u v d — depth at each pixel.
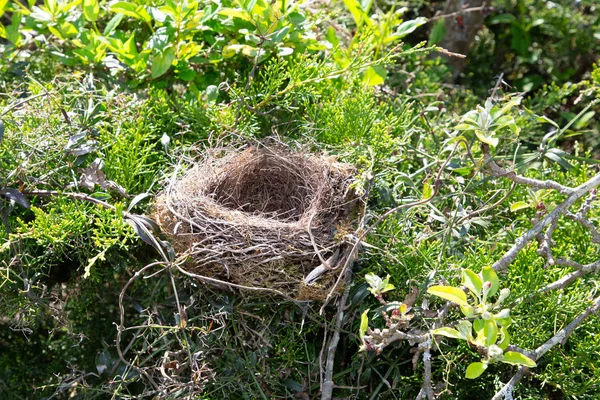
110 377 1.61
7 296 1.57
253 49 1.75
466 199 1.74
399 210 1.62
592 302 1.48
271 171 1.72
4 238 1.53
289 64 1.93
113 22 1.85
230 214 1.50
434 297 1.50
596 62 2.74
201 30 1.86
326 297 1.43
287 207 1.72
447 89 2.46
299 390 1.50
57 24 1.89
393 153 1.81
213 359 1.53
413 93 2.18
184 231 1.47
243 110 1.79
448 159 1.46
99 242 1.48
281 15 1.79
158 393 1.48
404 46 2.34
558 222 1.71
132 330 1.83
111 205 1.55
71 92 1.82
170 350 1.55
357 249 1.44
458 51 2.61
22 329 1.57
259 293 1.46
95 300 1.86
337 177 1.56
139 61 1.83
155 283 1.64
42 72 2.03
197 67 2.00
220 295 1.52
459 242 1.61
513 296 1.48
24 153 1.58
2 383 1.78
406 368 1.60
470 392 1.58
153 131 1.75
